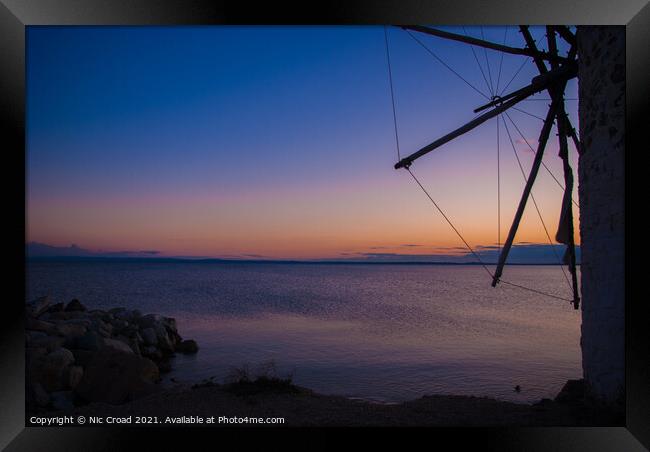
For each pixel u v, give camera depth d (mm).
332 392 10438
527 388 10969
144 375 8672
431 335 20062
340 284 68625
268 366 12617
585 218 5605
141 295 41844
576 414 5285
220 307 33062
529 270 158000
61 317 15023
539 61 7238
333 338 19125
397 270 160625
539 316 28781
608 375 5160
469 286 67312
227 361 14359
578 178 5797
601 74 5254
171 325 17141
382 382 11484
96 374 8188
